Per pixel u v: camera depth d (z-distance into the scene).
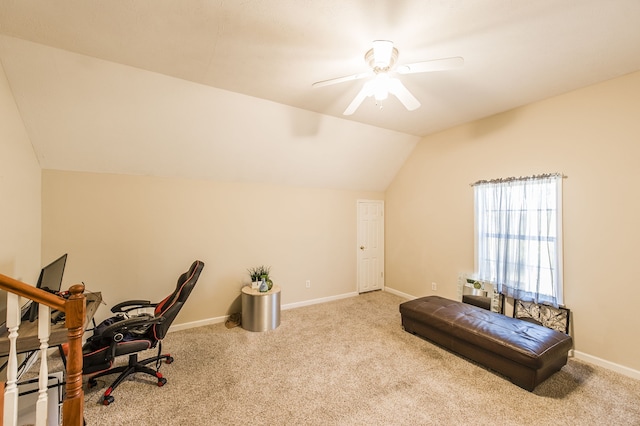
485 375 2.45
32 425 1.59
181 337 3.19
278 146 3.54
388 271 5.09
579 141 2.70
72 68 2.18
